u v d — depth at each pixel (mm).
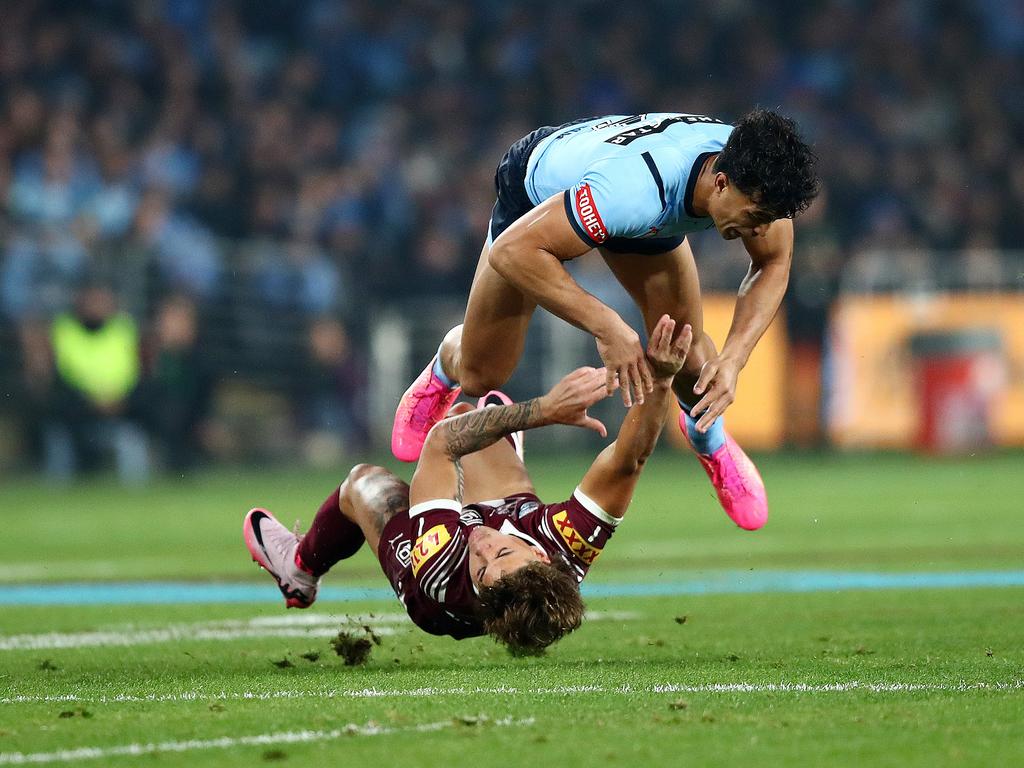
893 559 30656
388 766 10969
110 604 25188
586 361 67625
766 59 78562
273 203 67938
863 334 63969
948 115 79062
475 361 18141
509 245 15148
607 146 15633
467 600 15398
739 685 14609
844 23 79812
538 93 76375
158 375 60438
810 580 27219
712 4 79562
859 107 78062
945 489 50031
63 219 61312
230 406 64312
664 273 17359
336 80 74188
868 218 74438
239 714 13195
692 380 18312
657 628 20625
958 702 13344
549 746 11531
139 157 66000
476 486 16766
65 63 67562
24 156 62219
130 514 46000
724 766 10867
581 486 15977
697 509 45125
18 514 46594
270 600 25562
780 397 64312
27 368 58750
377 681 15391
